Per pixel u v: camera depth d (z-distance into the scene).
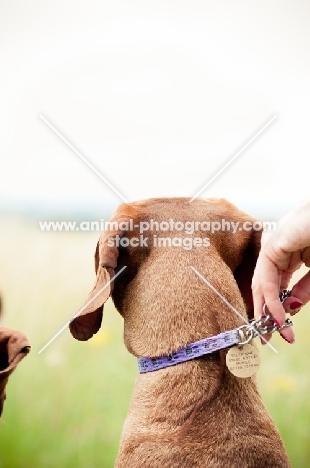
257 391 0.78
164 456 0.72
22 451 1.35
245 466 0.72
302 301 0.82
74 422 1.41
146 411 0.76
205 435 0.73
